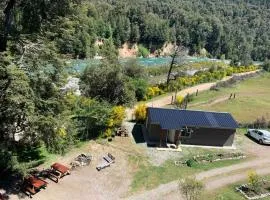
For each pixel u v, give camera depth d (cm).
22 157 3459
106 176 3466
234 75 9831
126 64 6538
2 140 3100
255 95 7588
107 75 5125
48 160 3538
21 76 2623
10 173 3148
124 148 4072
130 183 3384
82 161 3612
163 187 3356
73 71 3531
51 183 3192
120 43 16712
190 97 6612
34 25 3055
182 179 3531
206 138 4397
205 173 3722
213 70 9525
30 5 2977
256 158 4244
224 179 3631
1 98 2709
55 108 3111
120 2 19288
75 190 3153
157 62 15762
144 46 17888
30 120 2794
